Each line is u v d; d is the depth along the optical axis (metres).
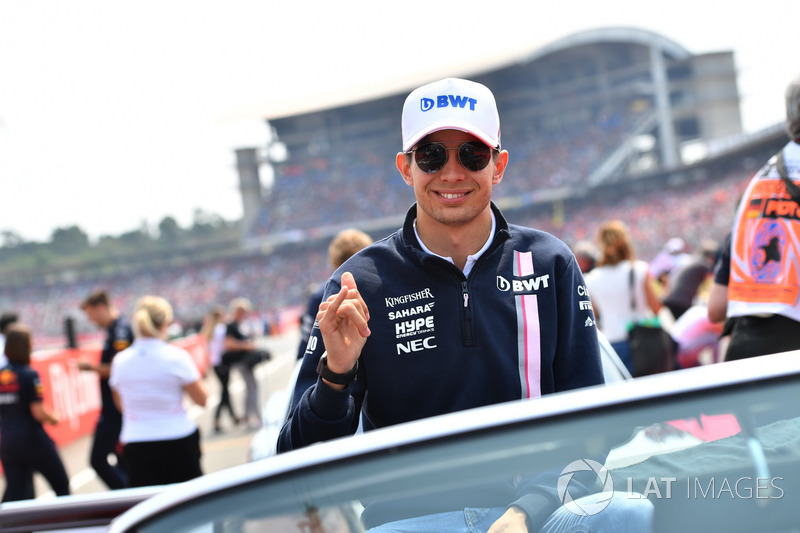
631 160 67.69
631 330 5.84
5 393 5.77
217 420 9.90
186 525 1.27
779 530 1.24
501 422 1.34
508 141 73.81
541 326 2.03
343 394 1.80
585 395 1.37
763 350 2.78
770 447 1.27
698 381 1.35
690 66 74.19
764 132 54.00
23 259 102.62
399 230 2.12
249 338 10.05
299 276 67.06
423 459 1.31
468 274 2.04
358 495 1.28
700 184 61.81
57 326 69.25
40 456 5.81
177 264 72.81
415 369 1.99
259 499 1.29
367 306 2.01
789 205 2.74
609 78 73.12
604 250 6.02
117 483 6.18
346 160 79.56
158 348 4.96
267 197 77.62
